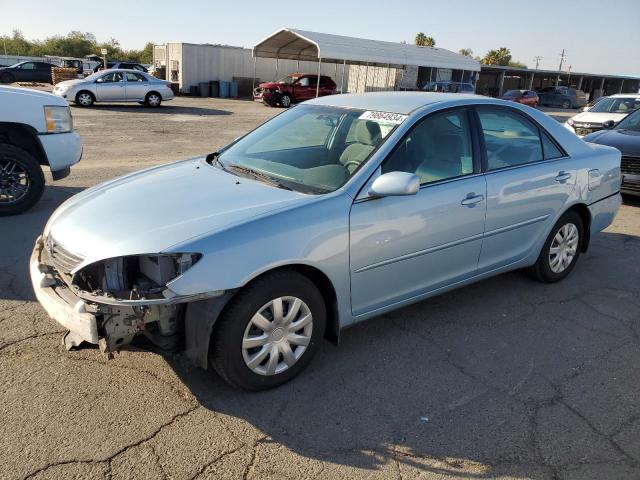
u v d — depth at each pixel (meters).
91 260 2.78
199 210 3.05
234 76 33.94
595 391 3.28
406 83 37.81
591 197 4.84
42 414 2.82
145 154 10.80
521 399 3.17
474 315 4.23
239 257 2.80
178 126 16.06
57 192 7.36
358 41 30.08
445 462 2.64
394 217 3.38
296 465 2.57
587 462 2.67
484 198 3.89
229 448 2.66
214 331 2.88
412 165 3.56
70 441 2.64
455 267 3.91
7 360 3.29
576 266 5.43
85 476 2.43
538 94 42.50
